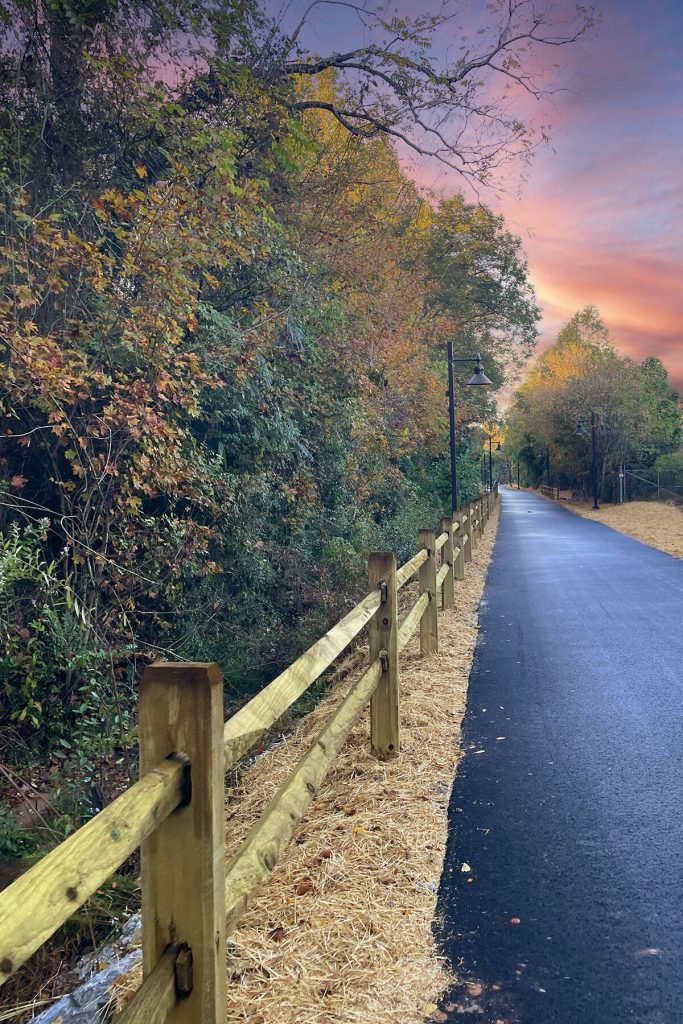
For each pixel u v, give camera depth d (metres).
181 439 6.91
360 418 12.95
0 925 1.07
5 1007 2.94
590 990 2.46
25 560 5.48
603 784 4.22
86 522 6.05
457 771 4.48
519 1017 2.33
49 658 5.53
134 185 7.76
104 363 6.27
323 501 12.01
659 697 5.88
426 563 7.09
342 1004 2.38
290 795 2.58
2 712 5.38
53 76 6.97
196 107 8.80
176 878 1.64
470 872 3.28
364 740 4.85
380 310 15.47
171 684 1.64
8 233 5.71
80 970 3.00
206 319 7.86
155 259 6.13
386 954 2.64
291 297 9.96
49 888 1.18
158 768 1.58
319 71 11.74
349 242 13.92
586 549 18.66
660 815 3.80
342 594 9.23
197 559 6.87
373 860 3.30
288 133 9.59
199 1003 1.63
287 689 2.57
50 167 6.95
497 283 35.84
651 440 49.34
